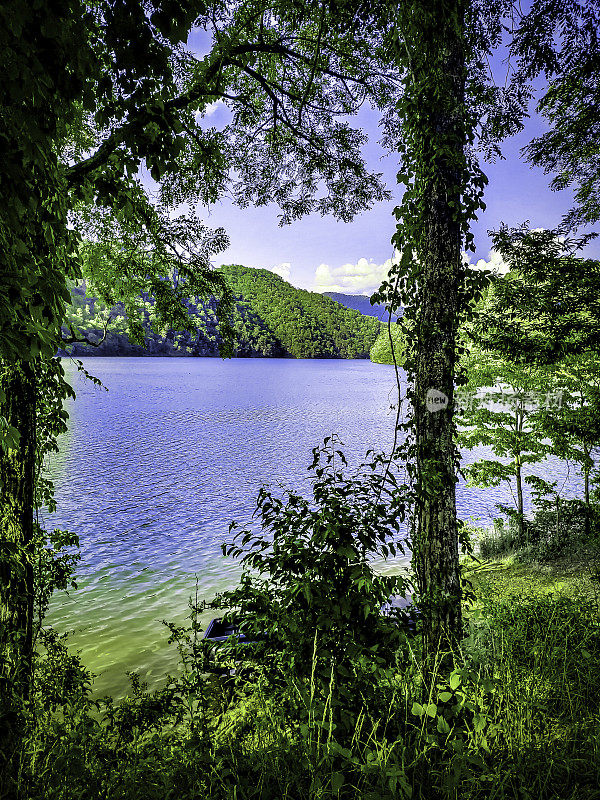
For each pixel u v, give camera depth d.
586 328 7.20
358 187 8.07
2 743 2.70
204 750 2.56
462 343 4.40
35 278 2.30
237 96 6.72
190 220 7.06
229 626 8.14
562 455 11.00
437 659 3.60
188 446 35.75
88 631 10.34
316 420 51.31
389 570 13.16
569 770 2.34
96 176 3.84
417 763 2.42
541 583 9.73
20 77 1.97
